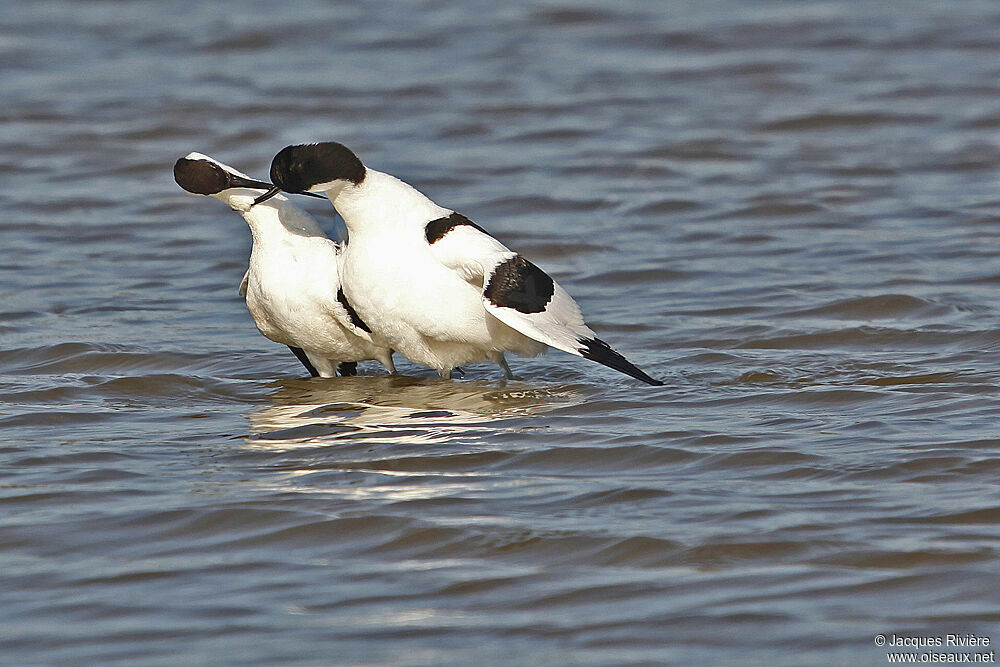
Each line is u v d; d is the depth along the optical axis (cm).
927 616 848
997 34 3319
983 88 2930
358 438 1213
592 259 1989
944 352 1484
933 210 2178
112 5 3744
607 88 2998
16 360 1541
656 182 2402
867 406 1273
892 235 2048
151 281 1911
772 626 841
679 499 1036
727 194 2312
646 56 3234
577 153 2572
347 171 1284
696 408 1287
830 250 1978
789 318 1652
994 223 2091
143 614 870
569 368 1486
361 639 833
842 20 3462
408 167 2489
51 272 1955
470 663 802
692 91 2973
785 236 2072
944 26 3397
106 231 2173
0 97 2953
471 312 1314
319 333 1373
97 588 906
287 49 3338
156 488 1084
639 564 927
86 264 2000
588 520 996
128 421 1295
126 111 2858
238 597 891
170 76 3122
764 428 1206
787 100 2891
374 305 1312
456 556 948
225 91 2992
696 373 1436
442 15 3619
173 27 3525
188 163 1340
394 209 1302
